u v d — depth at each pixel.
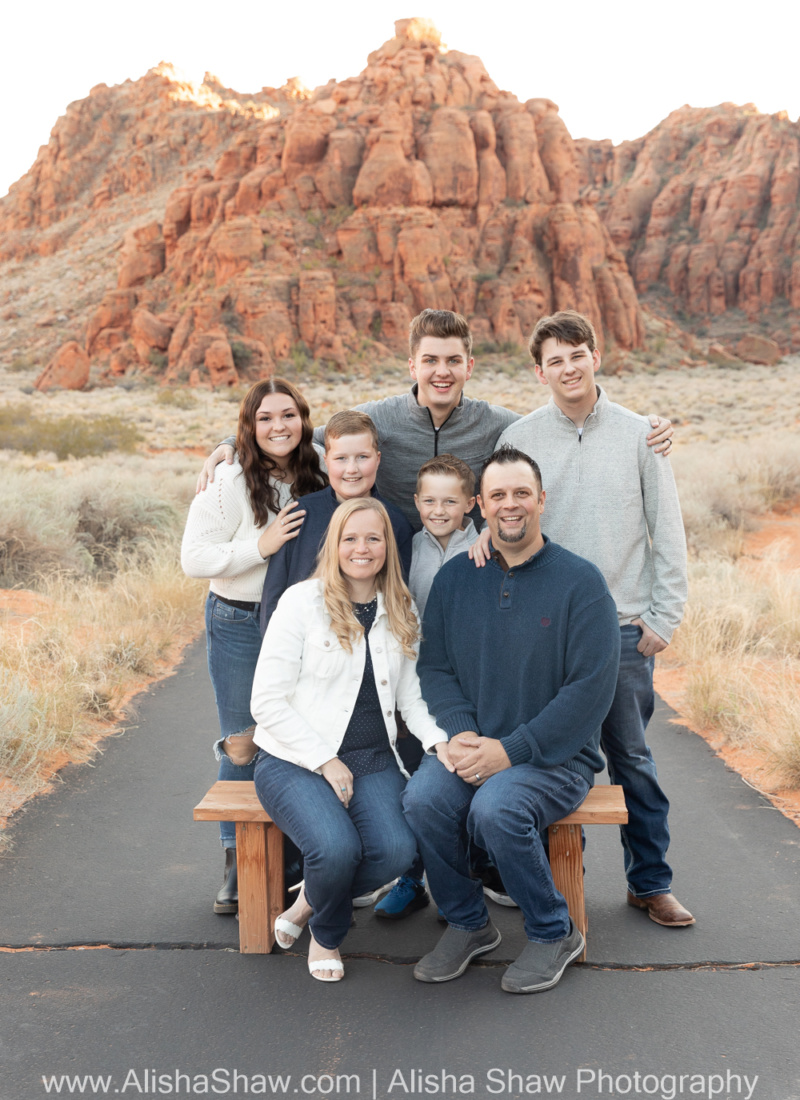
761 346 65.62
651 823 3.46
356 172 60.75
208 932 3.35
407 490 4.01
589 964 3.12
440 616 3.31
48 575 9.39
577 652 3.08
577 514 3.50
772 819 4.32
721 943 3.23
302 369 50.56
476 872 3.46
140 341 54.84
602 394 3.52
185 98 113.81
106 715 5.95
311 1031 2.74
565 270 62.44
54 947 3.22
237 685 3.69
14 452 24.78
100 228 95.44
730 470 17.69
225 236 55.88
